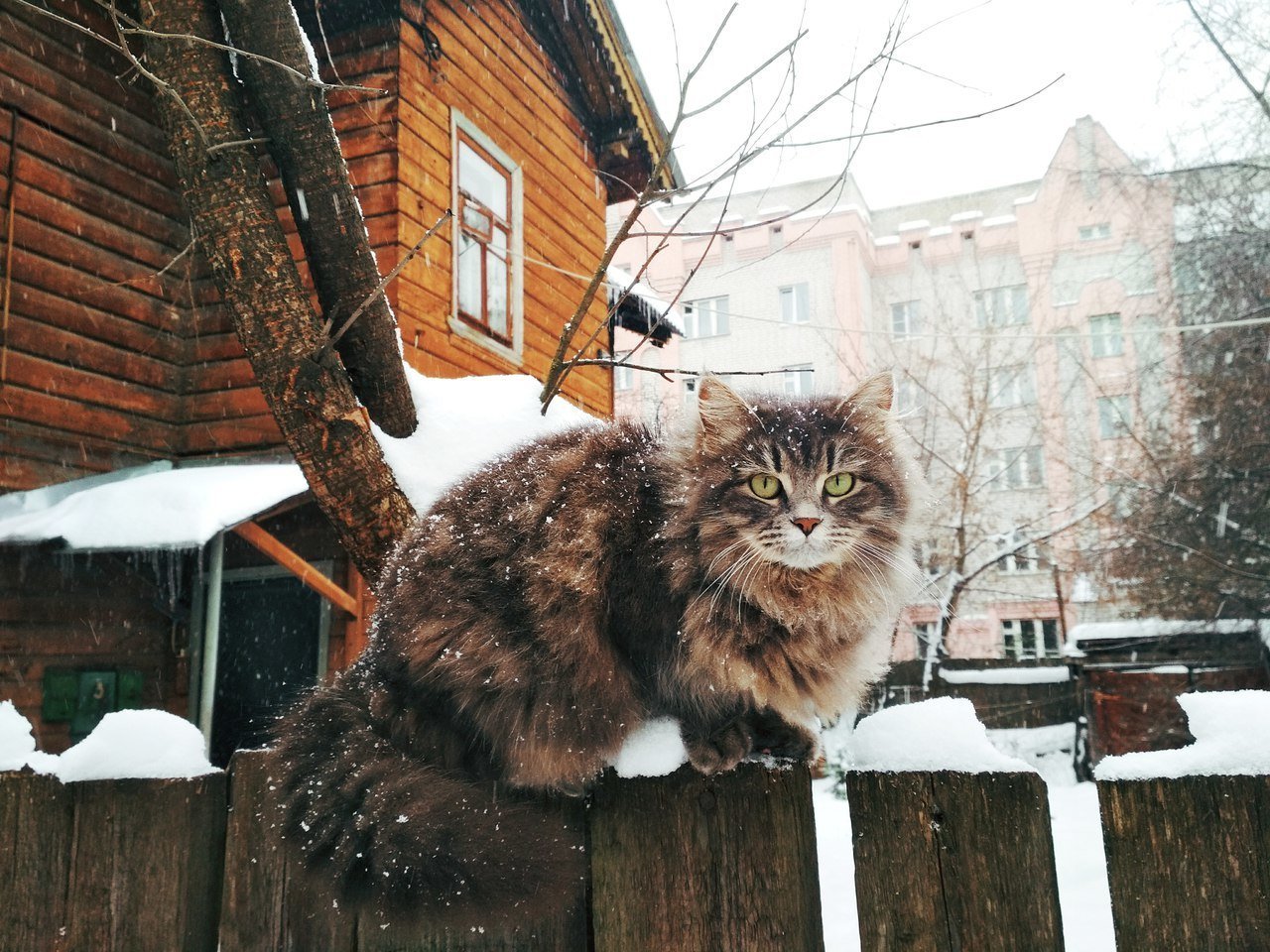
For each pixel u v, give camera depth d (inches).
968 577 453.1
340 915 78.7
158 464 291.1
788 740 83.6
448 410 159.9
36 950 84.3
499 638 83.0
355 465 126.6
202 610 263.3
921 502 105.8
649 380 475.8
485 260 336.5
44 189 270.5
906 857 63.2
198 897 82.8
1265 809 55.6
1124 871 58.0
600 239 430.0
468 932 76.8
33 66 269.4
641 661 85.7
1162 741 298.0
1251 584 323.9
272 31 128.8
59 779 86.5
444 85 304.3
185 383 302.0
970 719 65.4
